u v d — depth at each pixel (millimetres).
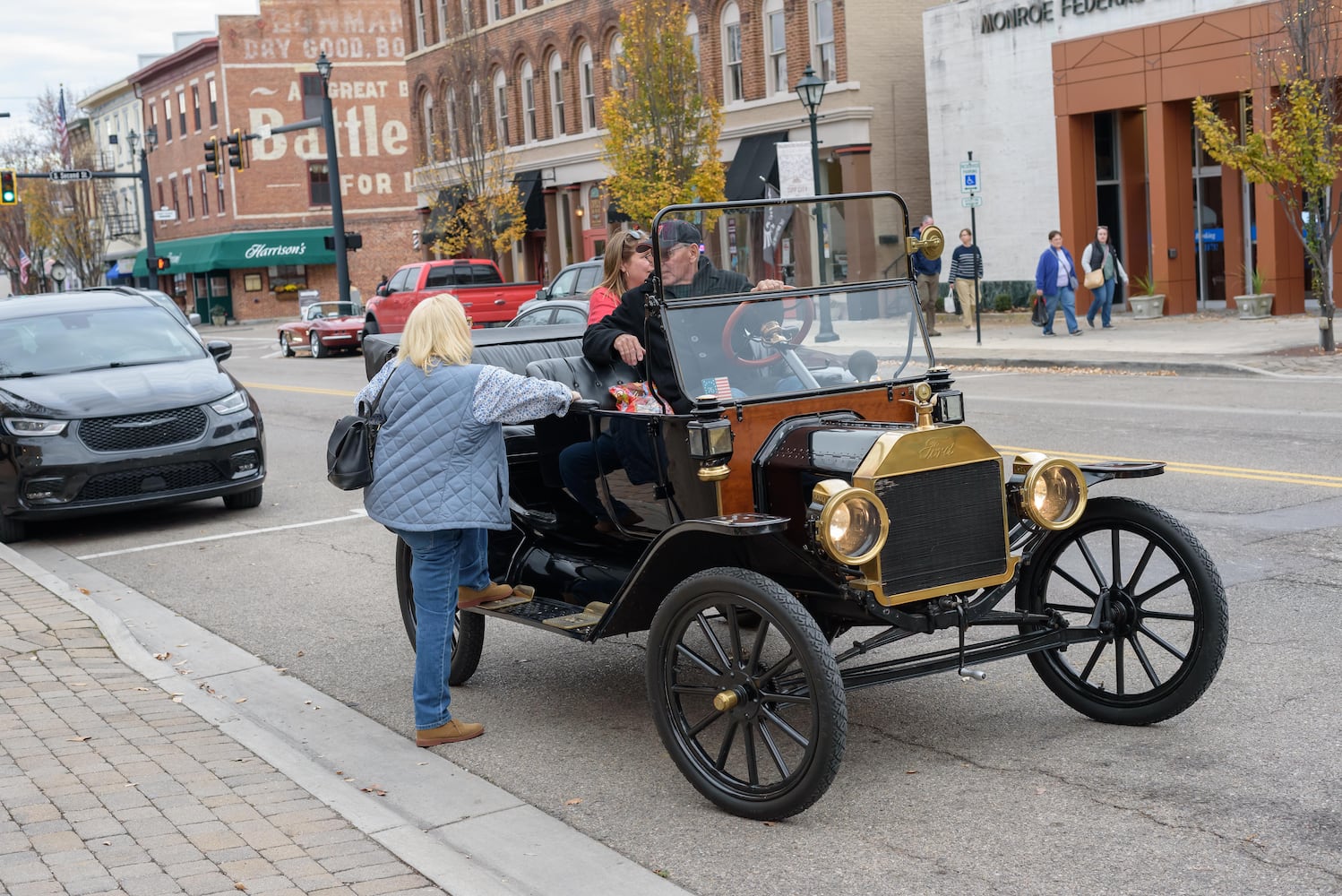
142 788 4973
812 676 4348
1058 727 5352
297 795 4895
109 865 4250
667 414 5219
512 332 7637
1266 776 4691
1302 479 9664
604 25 36469
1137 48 24484
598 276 21109
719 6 33031
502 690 6336
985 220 28250
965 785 4801
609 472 5605
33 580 8867
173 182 64688
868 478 4570
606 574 5816
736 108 32969
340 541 10133
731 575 4551
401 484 5371
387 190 60531
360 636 7414
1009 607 7129
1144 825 4355
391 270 60906
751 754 4633
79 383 11016
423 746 5598
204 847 4395
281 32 58312
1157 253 24906
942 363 20672
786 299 5359
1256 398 14188
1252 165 17828
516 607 5754
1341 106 19328
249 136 37219
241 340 45500
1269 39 21438
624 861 4332
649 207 28547
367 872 4188
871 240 5543
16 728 5746
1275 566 7457
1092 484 5160
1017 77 27000
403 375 5438
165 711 5988
